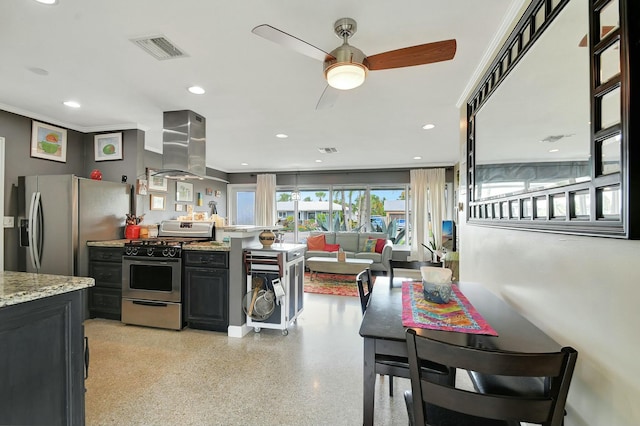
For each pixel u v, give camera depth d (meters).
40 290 1.18
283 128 4.11
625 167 0.87
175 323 3.23
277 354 2.70
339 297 4.64
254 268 3.14
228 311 3.17
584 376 1.11
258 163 7.05
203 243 3.42
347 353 2.72
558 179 1.23
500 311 1.58
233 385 2.20
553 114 1.28
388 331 1.33
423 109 3.32
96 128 4.06
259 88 2.79
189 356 2.65
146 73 2.49
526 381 1.39
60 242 3.34
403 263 2.63
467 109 2.74
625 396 0.91
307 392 2.12
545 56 1.34
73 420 1.31
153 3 1.63
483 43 2.02
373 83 2.65
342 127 4.06
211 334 3.16
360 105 3.21
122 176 4.02
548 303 1.37
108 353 2.70
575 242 1.17
